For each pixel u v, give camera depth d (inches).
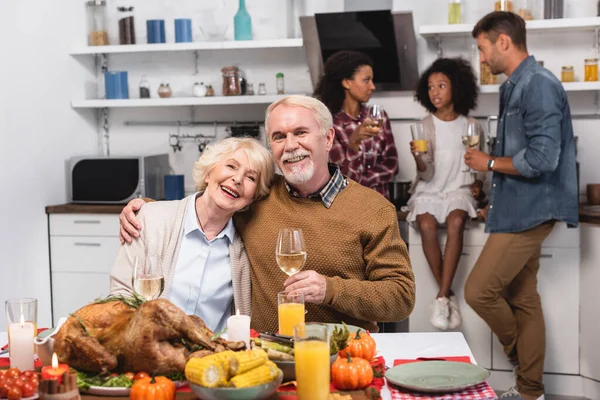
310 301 82.9
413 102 175.5
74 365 67.6
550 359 152.9
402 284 88.4
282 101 92.0
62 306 174.4
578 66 166.6
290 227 92.1
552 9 158.7
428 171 154.2
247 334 70.6
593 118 166.2
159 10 188.9
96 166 173.8
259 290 92.1
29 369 70.5
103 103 181.8
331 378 68.7
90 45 186.4
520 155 135.3
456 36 171.6
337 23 165.2
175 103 179.2
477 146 152.3
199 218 92.4
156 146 193.3
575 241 149.6
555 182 137.9
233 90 177.5
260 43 172.9
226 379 61.2
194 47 176.7
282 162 90.9
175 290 91.0
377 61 168.7
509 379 155.3
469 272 155.4
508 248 139.9
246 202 90.6
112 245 170.6
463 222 152.0
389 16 162.2
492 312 143.8
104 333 67.4
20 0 162.1
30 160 165.5
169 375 65.8
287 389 67.0
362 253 91.9
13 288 158.6
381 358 74.2
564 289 150.9
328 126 92.4
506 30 137.9
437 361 71.3
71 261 173.0
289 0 178.2
